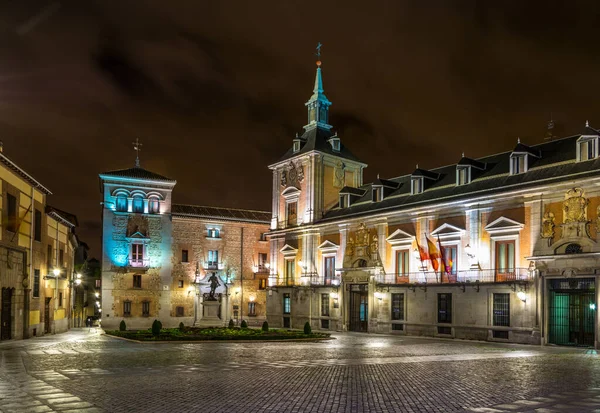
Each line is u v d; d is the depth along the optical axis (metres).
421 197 44.72
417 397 13.61
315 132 58.50
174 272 64.19
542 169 36.38
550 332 33.56
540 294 33.94
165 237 63.97
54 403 12.43
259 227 70.31
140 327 61.38
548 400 13.31
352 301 49.12
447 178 44.97
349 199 53.19
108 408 11.95
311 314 52.97
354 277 48.19
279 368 19.19
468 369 19.52
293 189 57.25
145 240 62.75
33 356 22.80
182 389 14.48
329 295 51.31
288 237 57.69
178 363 20.48
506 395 13.98
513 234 36.25
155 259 63.22
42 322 40.97
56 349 26.41
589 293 31.88
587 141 33.88
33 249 38.38
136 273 62.16
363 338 38.12
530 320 34.31
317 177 55.22
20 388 14.45
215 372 17.97
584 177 31.94
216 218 67.06
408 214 44.25
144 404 12.41
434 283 40.19
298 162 57.22
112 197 62.22
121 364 20.08
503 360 22.94
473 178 41.59
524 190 35.19
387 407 12.37
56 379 16.11
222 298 66.50
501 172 39.94
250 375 17.30
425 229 42.78
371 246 47.38
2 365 19.56
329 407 12.30
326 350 26.98
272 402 12.77
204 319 56.16
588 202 32.19
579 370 19.45
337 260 51.09
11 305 34.53
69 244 54.62
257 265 69.44
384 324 44.59
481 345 32.66
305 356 23.69
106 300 60.41
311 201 54.81
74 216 55.88
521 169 37.75
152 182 63.84
